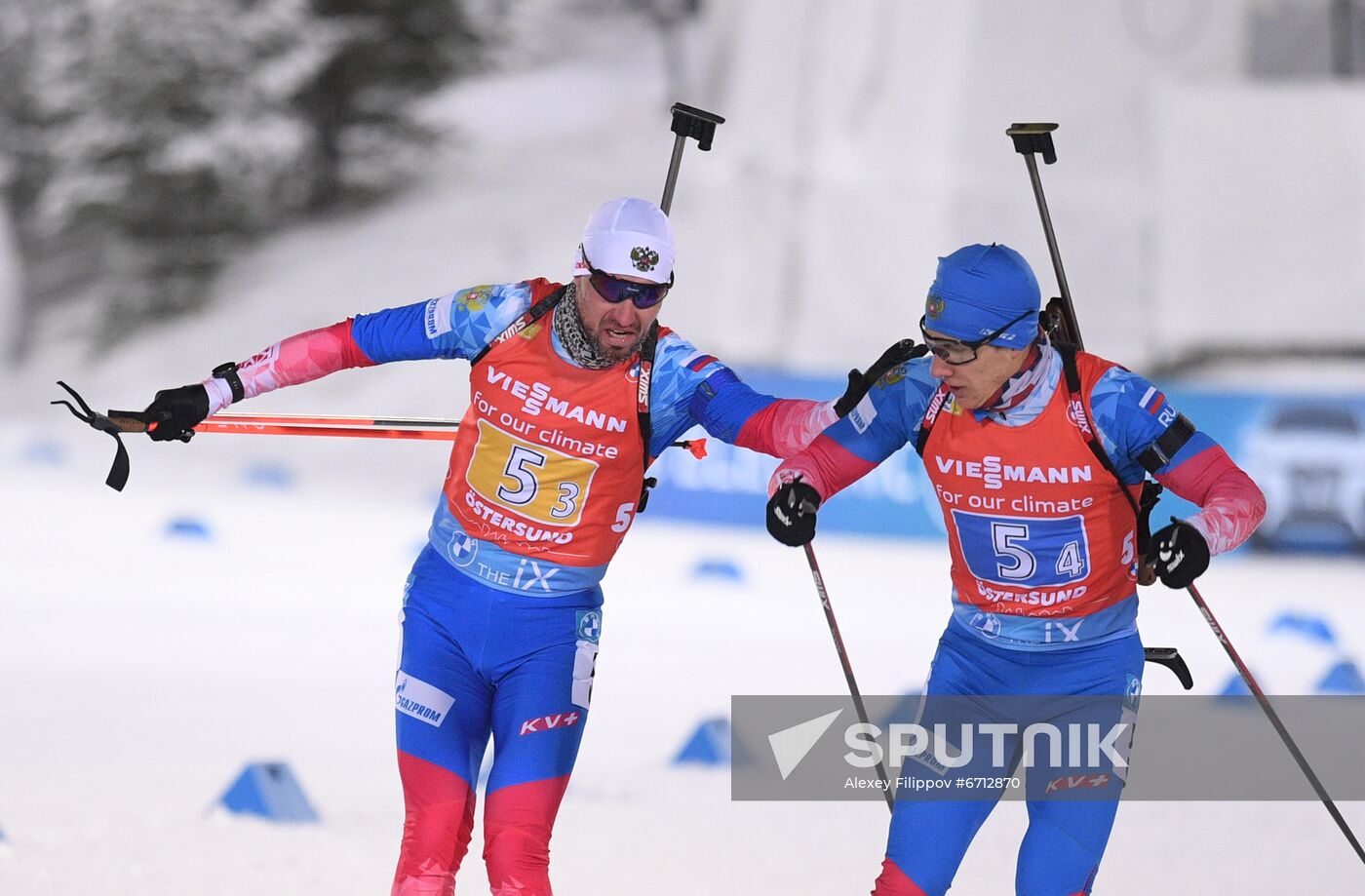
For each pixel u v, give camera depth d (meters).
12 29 95.25
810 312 62.66
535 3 109.75
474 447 13.95
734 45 66.44
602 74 102.75
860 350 61.88
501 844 13.03
